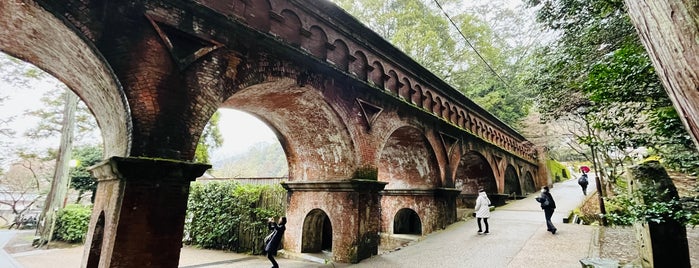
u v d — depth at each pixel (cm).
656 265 498
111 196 474
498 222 1263
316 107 830
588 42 714
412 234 1368
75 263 1047
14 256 1163
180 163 486
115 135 516
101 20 456
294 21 750
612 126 500
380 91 954
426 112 1155
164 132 488
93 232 506
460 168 1819
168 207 480
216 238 1259
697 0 129
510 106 2528
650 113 527
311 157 999
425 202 1256
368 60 954
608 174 1205
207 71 562
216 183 1327
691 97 137
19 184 2950
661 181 483
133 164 445
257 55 650
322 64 774
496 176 1770
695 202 394
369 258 870
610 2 584
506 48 2528
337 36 861
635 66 405
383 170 1380
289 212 1058
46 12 412
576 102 845
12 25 456
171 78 513
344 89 852
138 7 499
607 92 460
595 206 1316
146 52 493
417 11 2255
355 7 2316
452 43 2408
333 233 904
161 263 459
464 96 1466
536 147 2361
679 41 137
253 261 998
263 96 766
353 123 870
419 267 761
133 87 469
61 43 467
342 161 919
